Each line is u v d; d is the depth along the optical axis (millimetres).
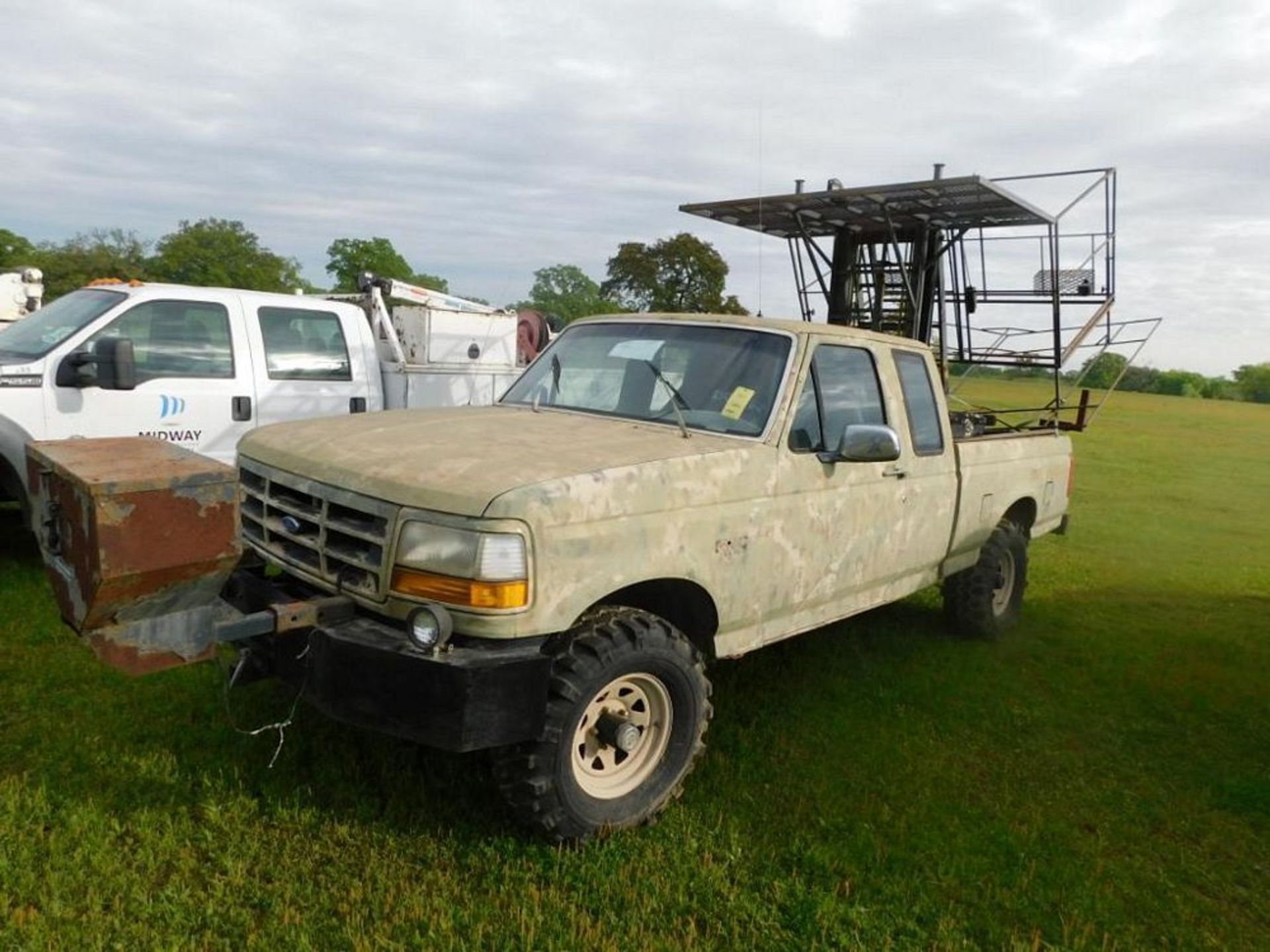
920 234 9023
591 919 2885
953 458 5254
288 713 4125
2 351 6367
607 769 3387
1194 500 14203
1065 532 7195
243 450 3951
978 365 9805
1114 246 8969
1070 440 6945
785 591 4004
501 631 2900
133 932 2682
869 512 4484
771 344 4238
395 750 3844
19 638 4844
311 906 2857
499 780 3123
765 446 3871
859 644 5855
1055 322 8898
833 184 8445
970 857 3439
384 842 3219
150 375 6422
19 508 6465
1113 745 4578
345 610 3178
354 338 7676
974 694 5125
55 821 3207
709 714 3613
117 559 2648
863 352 4660
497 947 2730
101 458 2992
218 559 2844
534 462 3227
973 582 5918
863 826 3570
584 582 3094
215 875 2971
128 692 4258
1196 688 5434
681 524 3424
